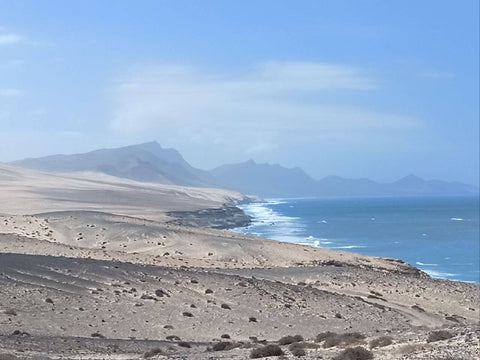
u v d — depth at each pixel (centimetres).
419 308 5162
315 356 2053
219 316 4019
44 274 4297
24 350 2431
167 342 3150
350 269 6925
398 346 2119
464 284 6688
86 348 2680
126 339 3181
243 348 2780
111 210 16212
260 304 4431
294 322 4081
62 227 9212
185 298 4353
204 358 2253
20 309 3444
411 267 8394
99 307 3816
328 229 19388
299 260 7969
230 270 6406
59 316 3475
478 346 1866
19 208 14375
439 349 1875
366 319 4403
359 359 1891
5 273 4069
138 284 4541
